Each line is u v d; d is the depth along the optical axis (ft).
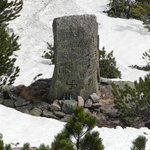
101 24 316.60
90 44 125.08
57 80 125.18
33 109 122.83
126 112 121.70
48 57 239.09
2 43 133.90
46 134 105.50
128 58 259.39
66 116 121.19
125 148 99.25
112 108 127.75
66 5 333.83
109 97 132.98
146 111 125.49
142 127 118.52
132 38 294.25
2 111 119.03
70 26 122.21
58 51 123.24
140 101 121.19
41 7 323.37
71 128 61.11
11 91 132.05
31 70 207.51
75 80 126.11
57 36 122.31
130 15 344.90
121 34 299.79
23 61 222.89
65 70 124.98
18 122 112.47
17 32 277.85
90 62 126.41
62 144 57.31
